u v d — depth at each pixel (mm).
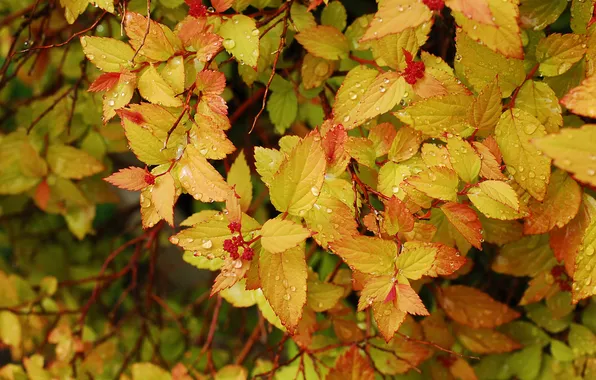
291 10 521
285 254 459
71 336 652
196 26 477
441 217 502
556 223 484
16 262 803
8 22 660
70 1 495
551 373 572
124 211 861
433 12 433
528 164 467
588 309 562
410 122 470
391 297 453
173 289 848
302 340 539
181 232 463
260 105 609
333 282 560
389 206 457
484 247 584
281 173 457
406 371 555
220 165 622
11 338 656
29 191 647
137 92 524
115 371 740
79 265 813
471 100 469
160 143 469
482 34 432
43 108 628
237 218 458
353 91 491
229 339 798
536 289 543
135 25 473
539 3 482
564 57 473
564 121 491
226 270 458
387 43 479
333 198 471
